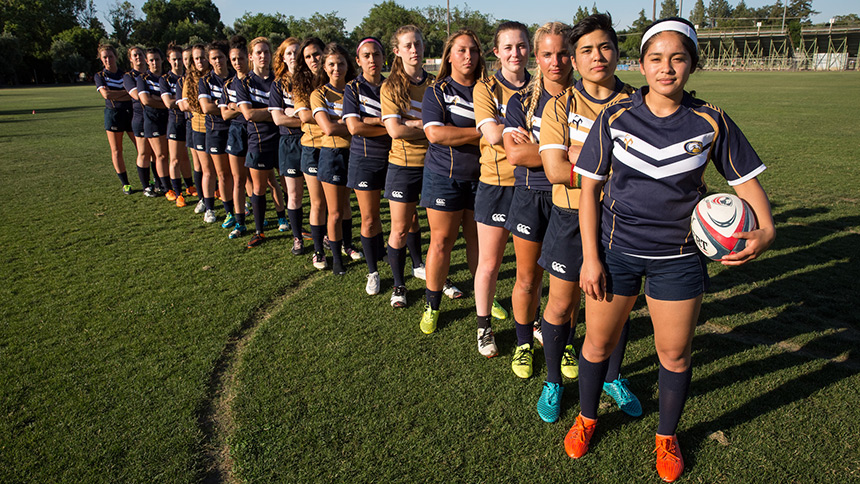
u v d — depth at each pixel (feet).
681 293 6.82
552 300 8.66
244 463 7.98
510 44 9.59
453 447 8.30
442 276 11.81
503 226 10.30
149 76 24.93
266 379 10.14
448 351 11.17
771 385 9.54
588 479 7.63
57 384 10.08
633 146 6.56
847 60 186.29
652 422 8.81
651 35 6.20
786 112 52.80
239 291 14.49
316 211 15.94
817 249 16.15
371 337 11.80
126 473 7.85
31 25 231.09
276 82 16.55
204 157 21.15
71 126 57.31
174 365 10.70
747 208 6.41
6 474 7.83
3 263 16.87
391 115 12.04
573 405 9.38
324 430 8.70
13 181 29.78
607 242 7.18
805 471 7.55
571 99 7.94
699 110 6.40
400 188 12.59
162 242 19.07
